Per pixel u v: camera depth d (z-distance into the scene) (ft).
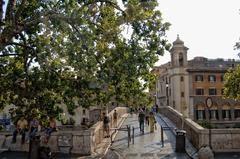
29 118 63.41
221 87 314.35
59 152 73.72
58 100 63.31
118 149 79.05
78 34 53.06
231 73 128.67
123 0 60.34
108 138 95.66
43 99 61.82
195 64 317.63
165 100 342.23
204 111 310.86
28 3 60.85
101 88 62.95
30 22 55.57
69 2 57.47
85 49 53.67
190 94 311.47
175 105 310.86
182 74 312.29
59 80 59.67
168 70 329.31
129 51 59.00
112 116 126.82
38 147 65.31
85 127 112.78
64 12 54.49
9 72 64.28
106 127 96.32
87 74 57.16
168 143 86.79
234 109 313.12
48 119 64.23
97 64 58.08
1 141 76.79
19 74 61.52
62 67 56.34
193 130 82.28
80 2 59.47
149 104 70.03
